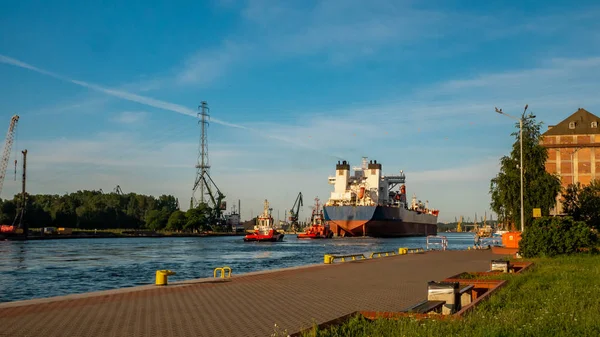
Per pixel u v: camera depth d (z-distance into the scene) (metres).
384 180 184.00
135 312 16.64
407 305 18.33
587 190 65.81
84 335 13.07
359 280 27.45
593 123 99.75
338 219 164.88
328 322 12.87
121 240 155.25
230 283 26.03
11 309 17.16
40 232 160.00
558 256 38.44
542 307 14.94
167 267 57.31
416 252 61.03
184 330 13.72
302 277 29.31
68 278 45.88
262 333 13.35
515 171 60.12
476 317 12.95
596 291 18.25
